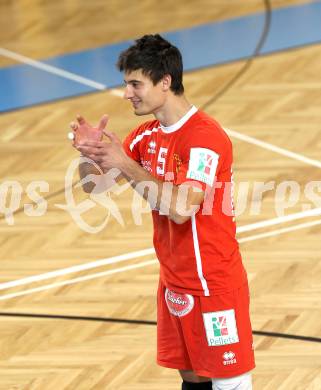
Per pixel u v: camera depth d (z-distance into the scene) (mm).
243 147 21547
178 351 11609
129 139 11516
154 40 10664
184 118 10789
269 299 15641
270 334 14602
